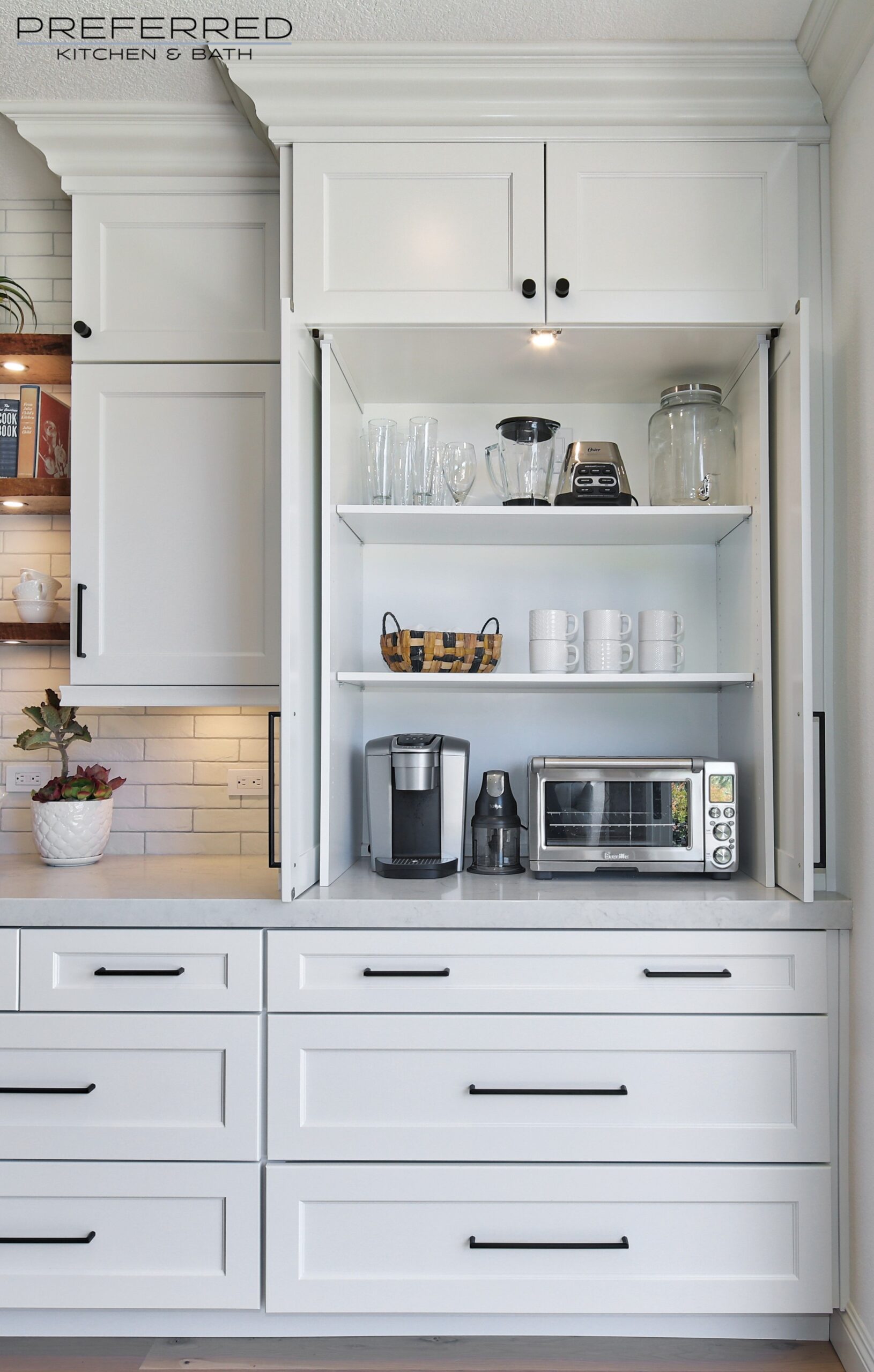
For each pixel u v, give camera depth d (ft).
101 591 6.57
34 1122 5.49
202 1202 5.44
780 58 5.61
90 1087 5.47
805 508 5.46
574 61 5.60
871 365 5.33
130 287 6.63
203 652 6.53
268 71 5.66
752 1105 5.41
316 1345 5.67
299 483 5.82
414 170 5.86
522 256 5.83
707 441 6.44
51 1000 5.52
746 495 6.41
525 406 7.39
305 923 5.46
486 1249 5.36
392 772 6.33
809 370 5.58
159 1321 5.59
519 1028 5.42
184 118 6.34
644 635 6.43
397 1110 5.43
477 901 5.45
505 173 5.85
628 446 7.39
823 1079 5.41
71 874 6.55
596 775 6.18
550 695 7.32
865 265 5.38
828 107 5.80
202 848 7.57
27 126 6.40
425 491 6.47
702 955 5.44
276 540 6.51
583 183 5.86
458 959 5.46
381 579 7.40
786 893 5.72
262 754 7.57
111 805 7.14
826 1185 5.37
